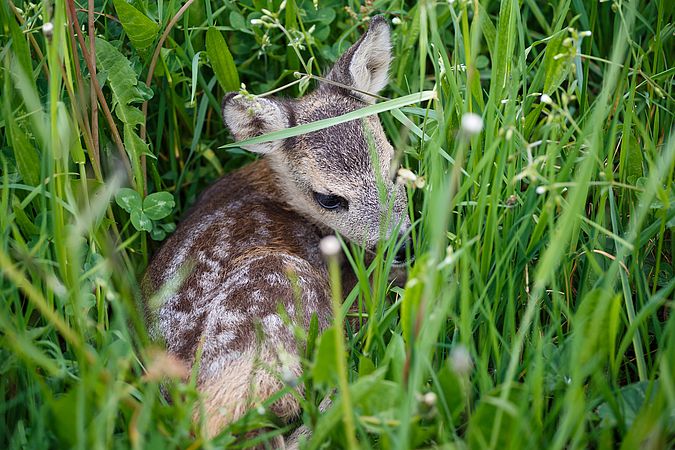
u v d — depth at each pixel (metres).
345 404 3.94
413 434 4.35
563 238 4.24
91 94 6.23
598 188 5.75
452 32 7.60
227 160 8.17
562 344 4.90
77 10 6.48
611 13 7.26
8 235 5.20
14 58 5.71
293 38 7.28
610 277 4.56
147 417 4.16
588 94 7.26
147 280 6.69
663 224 5.28
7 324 4.71
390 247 5.54
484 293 4.86
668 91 6.41
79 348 4.34
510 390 4.29
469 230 5.41
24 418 5.14
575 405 4.16
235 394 5.47
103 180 6.70
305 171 7.04
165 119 7.57
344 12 7.77
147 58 6.86
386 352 4.88
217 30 6.72
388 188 6.84
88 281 5.51
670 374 4.30
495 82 5.47
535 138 6.14
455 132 6.00
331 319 5.91
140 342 5.63
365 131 6.49
